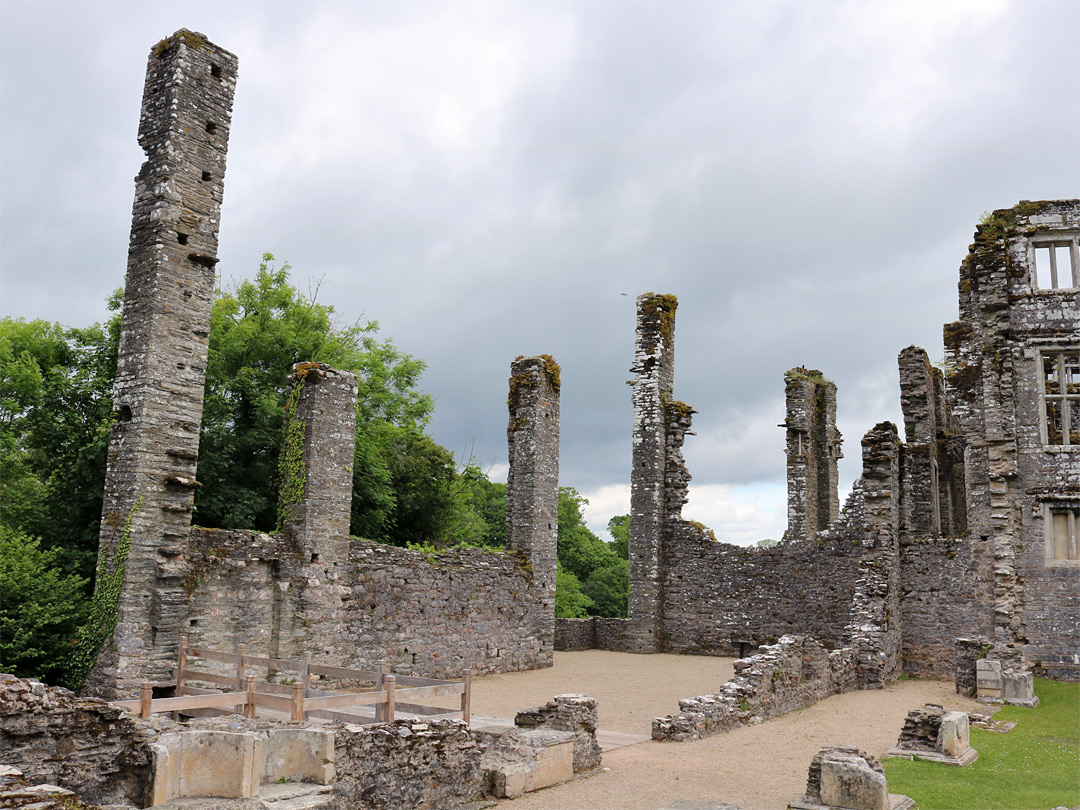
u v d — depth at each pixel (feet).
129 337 62.44
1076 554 78.79
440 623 83.82
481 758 40.88
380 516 109.50
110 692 56.08
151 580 59.41
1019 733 55.98
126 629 57.62
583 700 46.80
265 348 108.37
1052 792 39.40
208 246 65.46
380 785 35.37
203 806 30.35
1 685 29.96
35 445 94.63
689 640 109.81
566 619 114.32
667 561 113.09
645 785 42.29
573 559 229.04
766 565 106.73
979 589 90.89
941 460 111.45
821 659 74.38
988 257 84.69
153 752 31.73
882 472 89.20
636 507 114.73
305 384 73.92
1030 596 79.10
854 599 87.15
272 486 98.48
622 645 114.93
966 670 75.66
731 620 107.45
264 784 33.63
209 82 67.15
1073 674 76.59
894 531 91.25
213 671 63.05
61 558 77.41
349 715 50.42
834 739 54.39
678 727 54.24
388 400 132.98
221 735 32.89
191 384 63.26
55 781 30.25
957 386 99.50
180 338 63.00
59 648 62.23
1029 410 81.82
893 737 54.90
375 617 76.84
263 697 43.47
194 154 65.57
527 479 99.09
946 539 93.61
